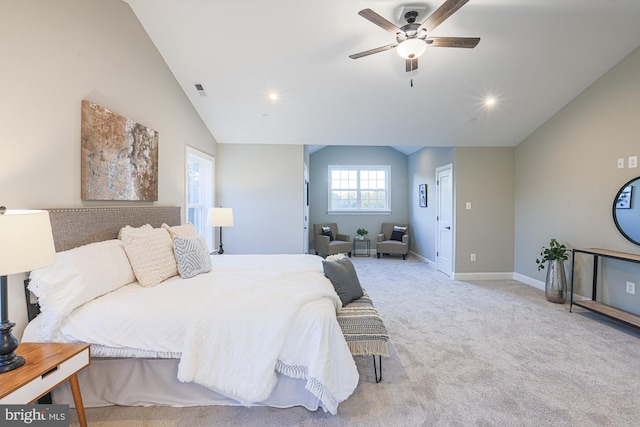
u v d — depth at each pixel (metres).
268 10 2.61
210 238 4.59
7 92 1.60
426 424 1.68
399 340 2.75
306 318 1.74
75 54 2.02
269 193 4.93
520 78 3.44
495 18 2.67
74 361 1.44
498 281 4.91
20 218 1.23
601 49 3.06
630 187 3.16
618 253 3.17
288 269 2.58
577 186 3.80
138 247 2.14
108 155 2.29
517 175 4.95
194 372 1.65
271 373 1.65
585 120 3.67
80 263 1.72
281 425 1.67
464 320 3.24
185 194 3.69
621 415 1.76
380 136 4.75
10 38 1.61
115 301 1.78
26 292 1.71
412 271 5.71
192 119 3.92
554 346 2.63
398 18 2.65
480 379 2.12
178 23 2.77
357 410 1.79
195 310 1.73
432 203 6.14
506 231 5.04
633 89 3.12
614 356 2.45
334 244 6.82
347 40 2.93
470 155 5.02
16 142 1.65
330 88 3.62
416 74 3.38
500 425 1.67
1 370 1.25
